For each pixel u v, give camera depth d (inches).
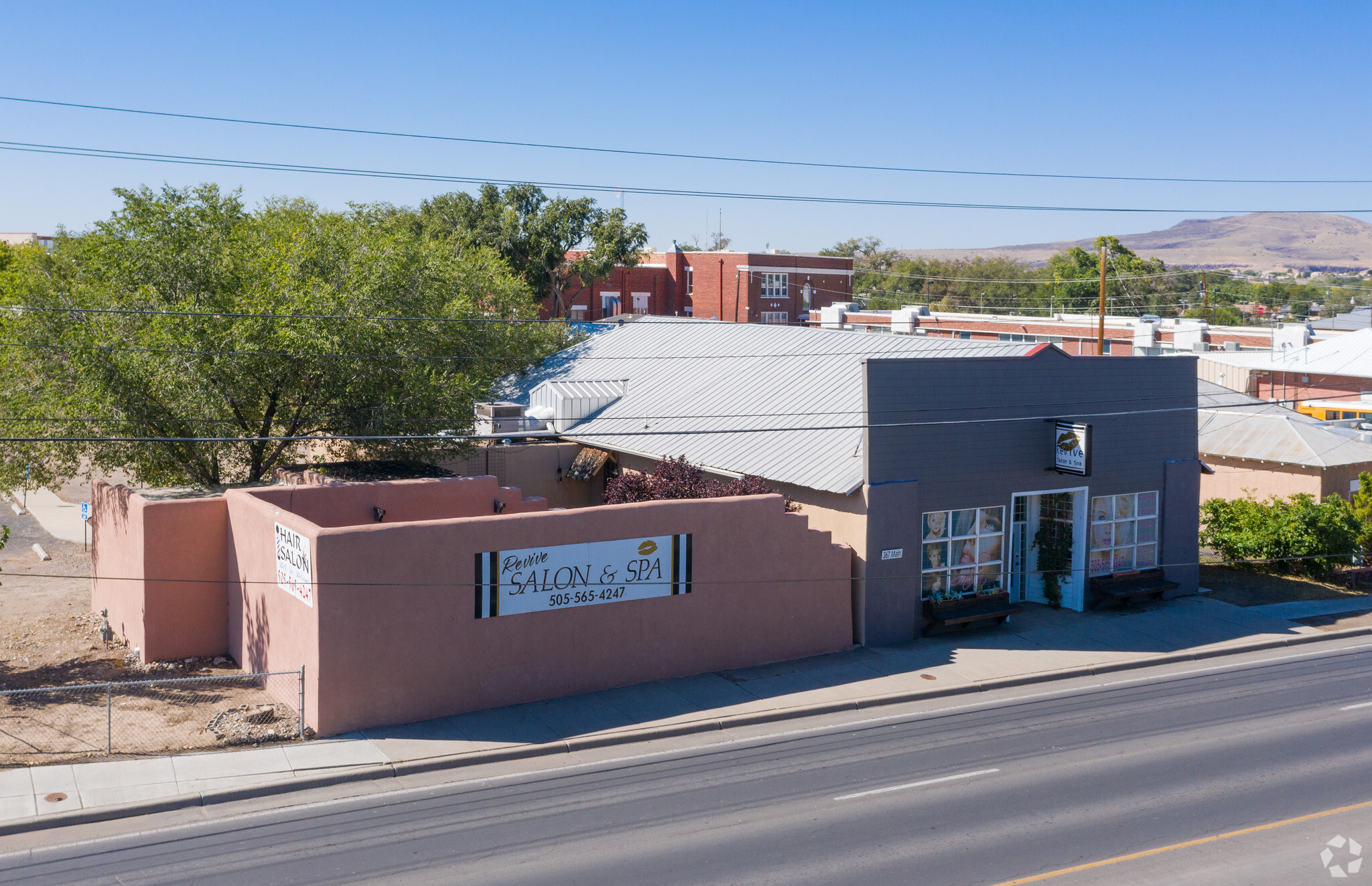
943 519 909.8
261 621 733.3
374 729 660.7
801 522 828.6
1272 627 940.0
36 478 970.7
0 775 568.7
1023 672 799.1
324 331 951.0
